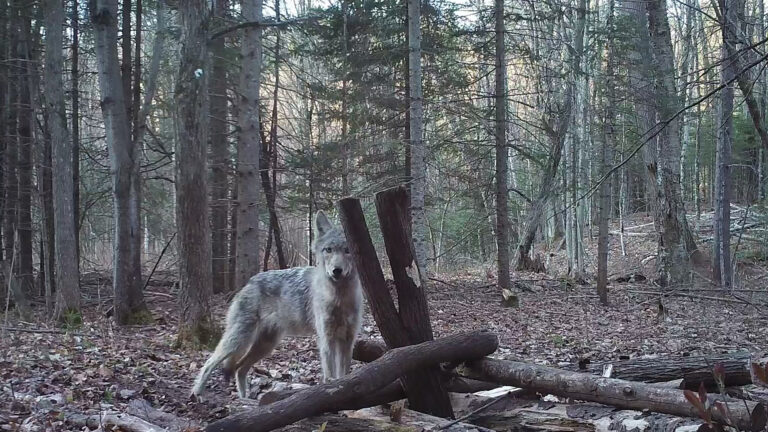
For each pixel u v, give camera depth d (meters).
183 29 10.23
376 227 24.59
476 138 19.88
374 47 19.84
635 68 17.17
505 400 6.07
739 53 6.95
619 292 20.05
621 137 21.20
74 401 6.30
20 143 17.97
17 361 7.90
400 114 18.91
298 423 5.25
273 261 27.41
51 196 18.47
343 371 6.95
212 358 7.30
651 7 16.17
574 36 23.12
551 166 21.36
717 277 20.28
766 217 23.39
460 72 19.61
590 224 32.25
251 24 11.71
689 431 4.77
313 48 20.98
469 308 16.53
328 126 22.72
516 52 20.02
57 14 13.08
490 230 24.36
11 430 5.17
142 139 14.66
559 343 11.20
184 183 10.27
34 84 17.75
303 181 20.53
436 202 21.95
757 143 28.97
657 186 20.70
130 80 16.45
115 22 13.45
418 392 5.85
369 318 14.16
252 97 17.12
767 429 4.21
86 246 28.66
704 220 32.09
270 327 7.52
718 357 6.18
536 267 25.83
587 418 5.52
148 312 13.45
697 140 32.31
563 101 23.20
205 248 10.41
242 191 17.22
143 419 5.72
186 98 10.26
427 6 18.39
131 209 13.56
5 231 18.14
